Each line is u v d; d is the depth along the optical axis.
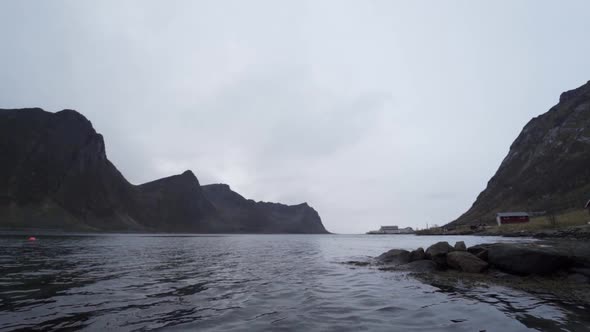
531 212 129.62
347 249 54.72
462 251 21.86
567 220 75.50
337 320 10.09
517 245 19.84
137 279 18.08
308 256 38.31
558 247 19.11
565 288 15.04
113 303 12.12
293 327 9.34
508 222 109.38
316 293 14.53
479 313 10.91
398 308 11.65
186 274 20.80
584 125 180.12
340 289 15.61
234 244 76.62
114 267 23.55
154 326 9.35
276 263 29.17
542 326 9.39
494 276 18.41
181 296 13.61
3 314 10.30
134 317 10.27
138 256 34.28
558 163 167.25
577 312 10.97
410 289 15.47
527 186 169.12
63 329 8.98
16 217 164.62
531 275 17.52
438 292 14.65
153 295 13.73
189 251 45.88
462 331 8.98
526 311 11.12
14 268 21.36
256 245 72.06
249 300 12.95
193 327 9.29
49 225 168.62
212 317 10.35
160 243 71.44
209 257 35.81
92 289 14.76
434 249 23.78
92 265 24.33
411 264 23.12
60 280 17.00
